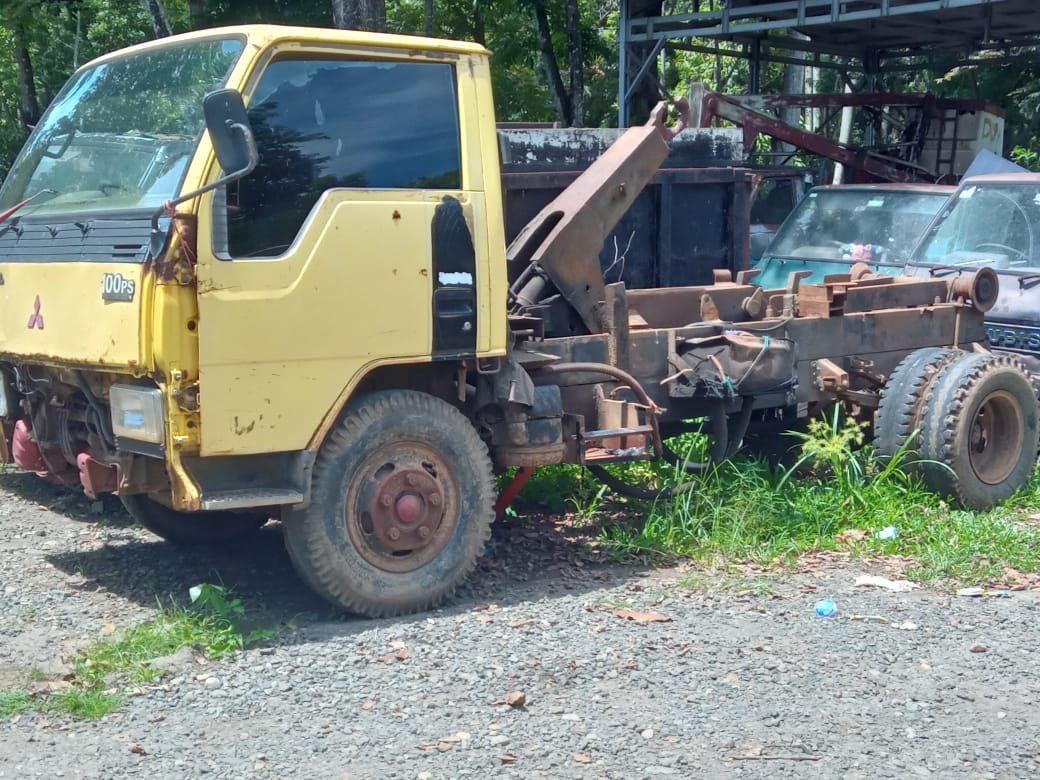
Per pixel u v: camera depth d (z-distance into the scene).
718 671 4.92
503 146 8.57
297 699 4.59
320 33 5.34
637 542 6.69
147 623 5.43
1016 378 7.64
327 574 5.42
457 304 5.62
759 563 6.52
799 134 17.47
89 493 5.51
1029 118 27.31
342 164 5.37
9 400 6.14
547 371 6.38
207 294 4.96
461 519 5.79
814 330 7.63
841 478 7.48
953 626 5.55
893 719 4.49
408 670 4.88
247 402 5.09
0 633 5.37
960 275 8.91
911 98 19.84
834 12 17.02
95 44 24.66
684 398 7.07
